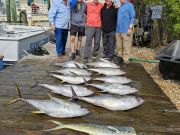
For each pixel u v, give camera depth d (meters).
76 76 3.39
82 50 5.62
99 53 5.43
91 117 2.47
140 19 7.68
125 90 3.03
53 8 4.71
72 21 4.80
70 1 4.71
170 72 4.34
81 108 2.46
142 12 7.65
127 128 2.14
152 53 6.56
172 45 4.36
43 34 6.20
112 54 4.71
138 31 7.36
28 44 5.24
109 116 2.52
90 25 4.64
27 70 3.94
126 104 2.66
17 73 3.78
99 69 3.78
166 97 3.09
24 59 4.64
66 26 4.82
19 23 8.99
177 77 4.31
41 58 4.76
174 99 3.85
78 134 2.16
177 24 5.50
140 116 2.55
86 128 2.14
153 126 2.36
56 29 4.82
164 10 6.70
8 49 4.75
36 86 3.21
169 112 2.67
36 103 2.45
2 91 3.02
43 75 3.71
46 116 2.44
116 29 4.65
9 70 3.92
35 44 5.65
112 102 2.64
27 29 6.62
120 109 2.64
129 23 4.56
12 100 2.67
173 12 5.84
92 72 3.92
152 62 5.38
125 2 4.51
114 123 2.38
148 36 7.44
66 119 2.40
